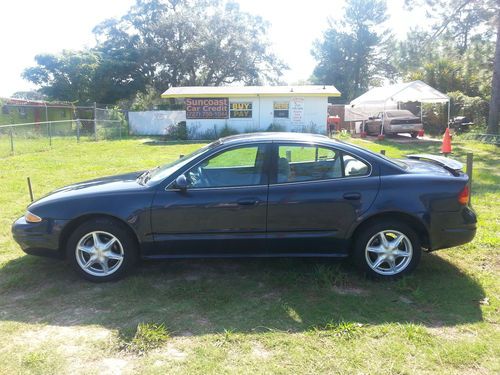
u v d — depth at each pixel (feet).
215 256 14.56
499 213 22.77
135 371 9.67
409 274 14.42
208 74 137.49
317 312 12.23
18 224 14.79
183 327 11.55
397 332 11.14
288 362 9.95
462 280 14.37
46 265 16.08
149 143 68.74
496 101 65.31
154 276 14.98
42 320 12.02
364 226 14.28
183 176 14.02
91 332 11.35
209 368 9.73
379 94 77.71
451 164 15.43
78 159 45.85
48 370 9.71
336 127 84.33
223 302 12.94
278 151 14.56
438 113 83.35
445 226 14.15
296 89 79.61
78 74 117.39
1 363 9.99
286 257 14.75
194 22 128.57
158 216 14.07
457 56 82.28
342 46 172.65
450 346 10.51
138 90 131.64
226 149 14.60
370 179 14.23
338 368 9.72
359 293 13.55
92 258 14.39
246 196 14.08
